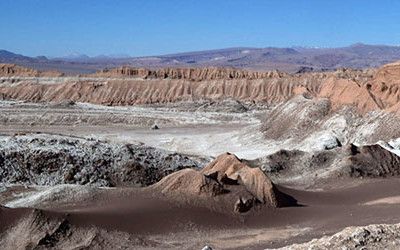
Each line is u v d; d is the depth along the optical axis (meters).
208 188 33.56
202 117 95.81
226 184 35.03
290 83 129.00
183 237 29.06
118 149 47.31
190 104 113.88
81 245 26.86
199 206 32.38
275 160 48.53
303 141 61.72
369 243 18.55
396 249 18.02
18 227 27.83
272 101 122.94
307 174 46.62
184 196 33.34
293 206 34.56
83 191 35.34
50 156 44.03
